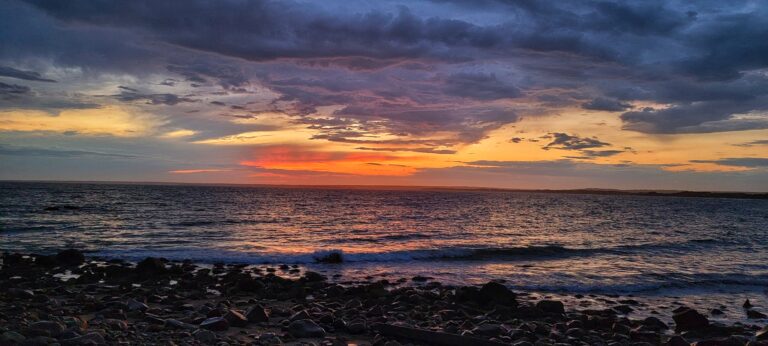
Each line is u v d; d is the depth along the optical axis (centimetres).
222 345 738
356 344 823
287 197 10231
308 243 2798
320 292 1438
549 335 973
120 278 1617
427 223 4366
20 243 2677
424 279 1755
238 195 10788
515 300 1327
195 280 1600
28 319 838
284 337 833
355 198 10694
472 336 827
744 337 966
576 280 1769
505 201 10881
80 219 4175
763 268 2123
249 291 1430
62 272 1777
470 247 2648
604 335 1018
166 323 866
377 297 1367
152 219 4275
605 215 6341
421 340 850
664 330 1112
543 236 3459
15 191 10712
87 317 952
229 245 2652
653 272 1956
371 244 2803
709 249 2856
